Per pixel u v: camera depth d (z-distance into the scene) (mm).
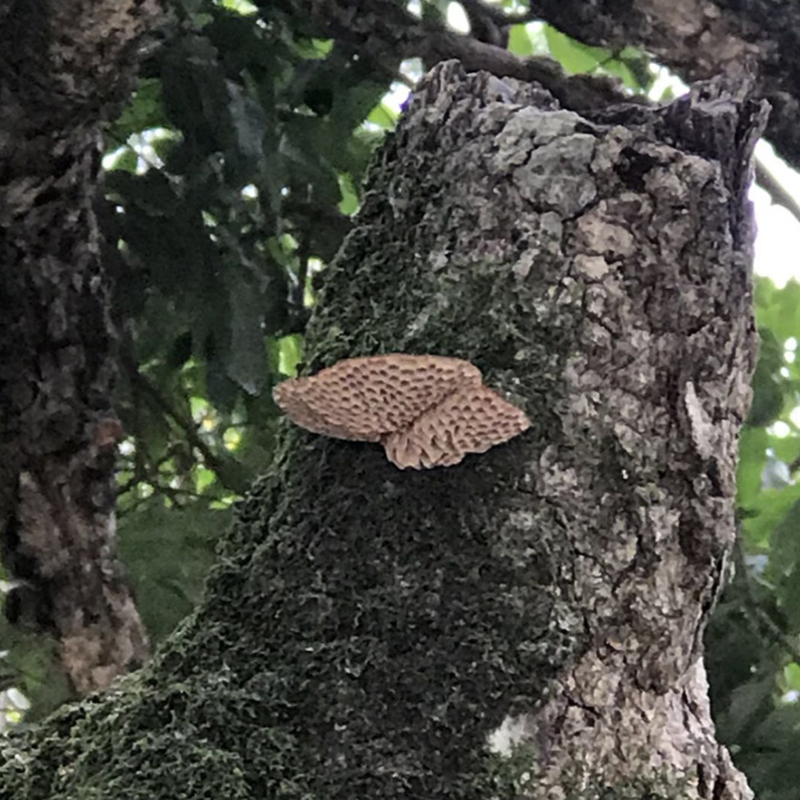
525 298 642
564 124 666
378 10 1103
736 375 654
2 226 921
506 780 584
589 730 603
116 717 619
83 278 976
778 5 1063
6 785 620
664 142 670
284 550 641
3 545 1013
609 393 632
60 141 884
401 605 608
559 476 620
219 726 597
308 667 608
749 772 1059
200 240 1099
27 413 979
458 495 618
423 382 583
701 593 631
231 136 1079
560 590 608
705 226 644
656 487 625
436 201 685
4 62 829
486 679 594
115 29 817
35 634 1061
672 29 1069
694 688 652
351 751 589
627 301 640
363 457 637
